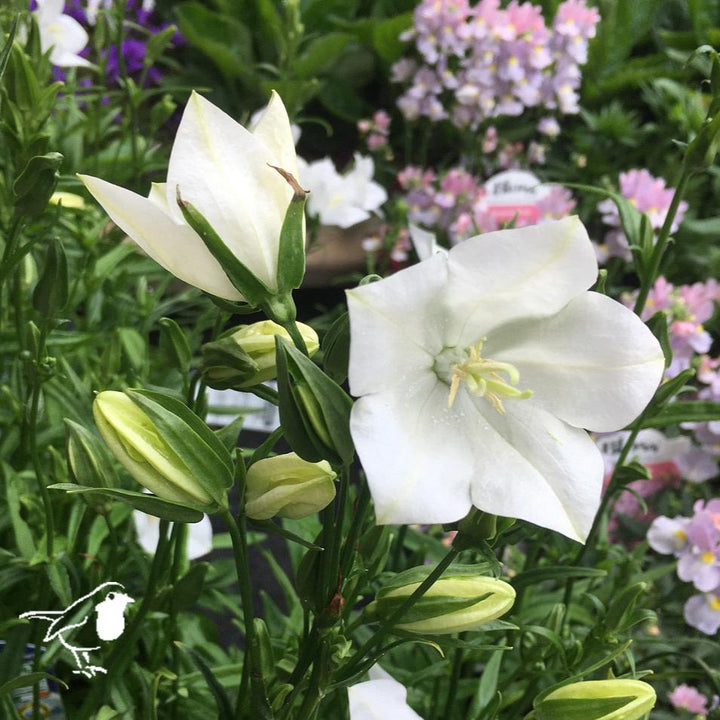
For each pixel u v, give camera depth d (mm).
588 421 271
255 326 296
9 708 328
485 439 271
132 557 390
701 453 555
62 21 469
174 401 271
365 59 1027
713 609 458
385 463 256
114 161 520
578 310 269
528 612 437
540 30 738
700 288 588
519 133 870
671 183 849
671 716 477
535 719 297
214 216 265
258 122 273
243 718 333
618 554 466
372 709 283
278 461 278
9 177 389
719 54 319
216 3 1031
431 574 275
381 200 682
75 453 312
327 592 283
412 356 268
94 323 489
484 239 259
